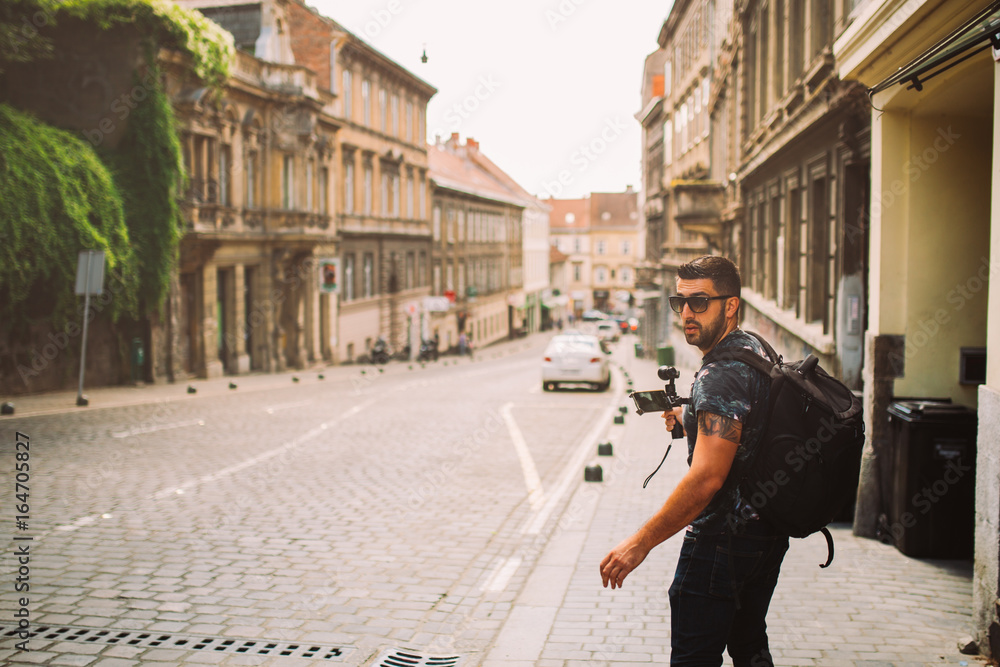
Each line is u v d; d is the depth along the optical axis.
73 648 4.88
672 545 7.43
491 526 8.15
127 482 9.73
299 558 6.88
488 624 5.45
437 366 41.38
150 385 23.75
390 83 46.69
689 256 33.56
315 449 12.67
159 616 5.45
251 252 30.88
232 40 26.94
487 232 70.50
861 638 5.02
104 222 20.88
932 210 7.14
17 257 18.55
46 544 7.07
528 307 89.81
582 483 10.43
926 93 6.57
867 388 7.46
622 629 5.28
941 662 4.65
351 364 40.59
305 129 32.88
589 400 21.64
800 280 13.68
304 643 5.07
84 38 23.11
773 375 3.03
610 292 112.44
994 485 4.66
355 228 41.25
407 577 6.45
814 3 11.98
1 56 22.66
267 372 32.19
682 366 35.25
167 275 23.38
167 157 23.19
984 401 4.78
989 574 4.69
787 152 14.33
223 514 8.30
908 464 6.75
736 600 3.10
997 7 4.58
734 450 2.96
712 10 28.81
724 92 25.44
